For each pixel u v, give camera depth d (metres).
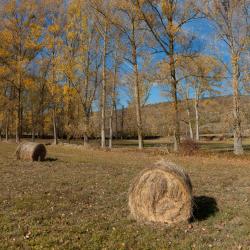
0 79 35.50
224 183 11.88
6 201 8.91
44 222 7.36
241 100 25.38
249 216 7.98
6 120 44.53
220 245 6.27
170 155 22.95
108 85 34.59
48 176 12.86
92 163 17.36
